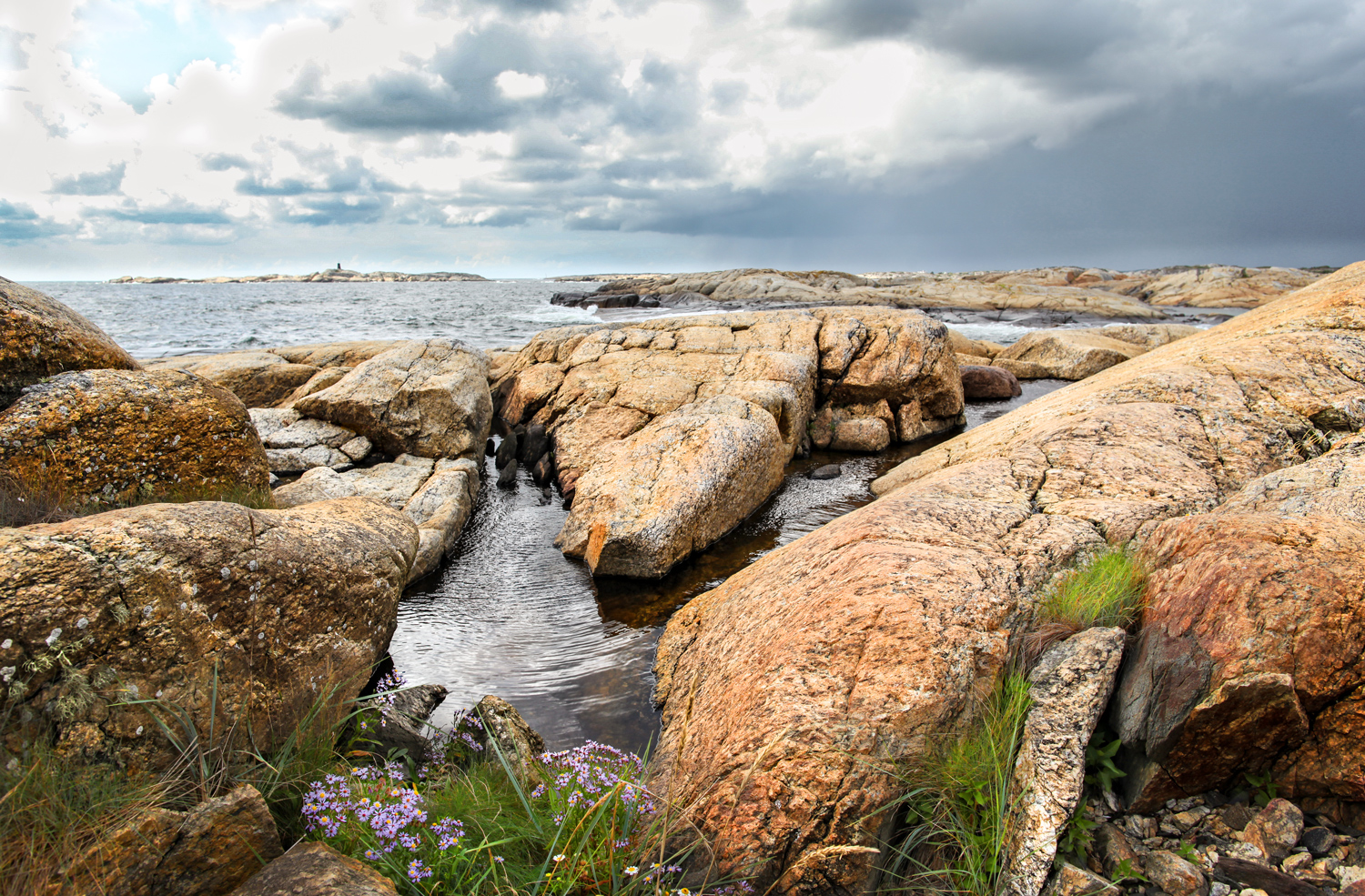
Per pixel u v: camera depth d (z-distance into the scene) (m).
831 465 12.36
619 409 12.60
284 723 3.71
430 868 2.77
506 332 35.66
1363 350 6.64
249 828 2.76
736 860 3.04
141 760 2.96
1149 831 2.93
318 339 31.48
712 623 5.44
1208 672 2.94
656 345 15.07
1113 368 9.67
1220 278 60.12
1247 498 4.39
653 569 7.80
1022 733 3.26
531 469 12.49
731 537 8.99
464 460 10.72
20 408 4.71
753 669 3.95
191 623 3.34
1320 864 2.64
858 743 3.22
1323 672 2.83
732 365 13.74
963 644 3.54
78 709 2.84
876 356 14.66
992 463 5.96
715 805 3.27
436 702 5.16
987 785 3.09
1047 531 4.79
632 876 2.96
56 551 3.00
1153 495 5.21
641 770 4.10
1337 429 5.87
